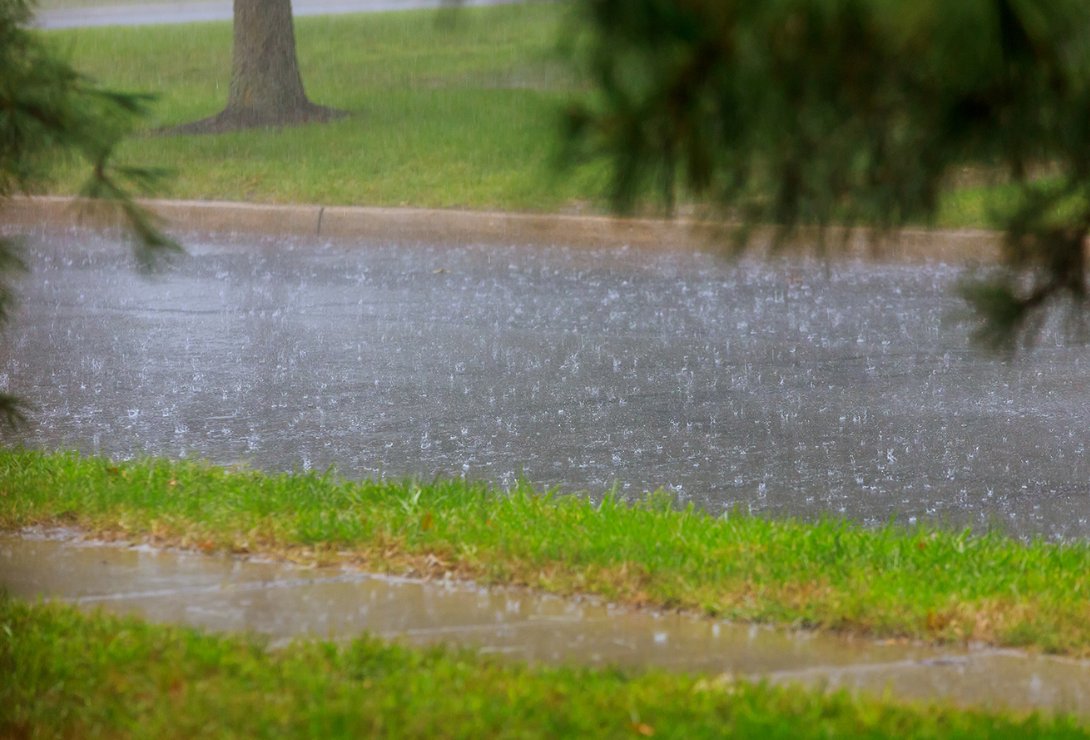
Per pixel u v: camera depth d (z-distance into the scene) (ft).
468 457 65.98
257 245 125.08
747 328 92.02
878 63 25.55
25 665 38.32
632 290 104.32
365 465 64.90
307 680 37.32
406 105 175.52
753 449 67.10
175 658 39.11
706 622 44.29
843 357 84.28
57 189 132.98
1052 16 24.36
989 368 81.25
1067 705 38.19
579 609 45.29
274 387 78.64
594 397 76.07
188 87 203.82
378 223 128.47
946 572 48.37
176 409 74.59
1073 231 33.24
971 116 26.81
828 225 29.09
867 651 42.04
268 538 51.62
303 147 155.63
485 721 34.94
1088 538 55.72
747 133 26.91
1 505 54.80
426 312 98.02
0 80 44.62
